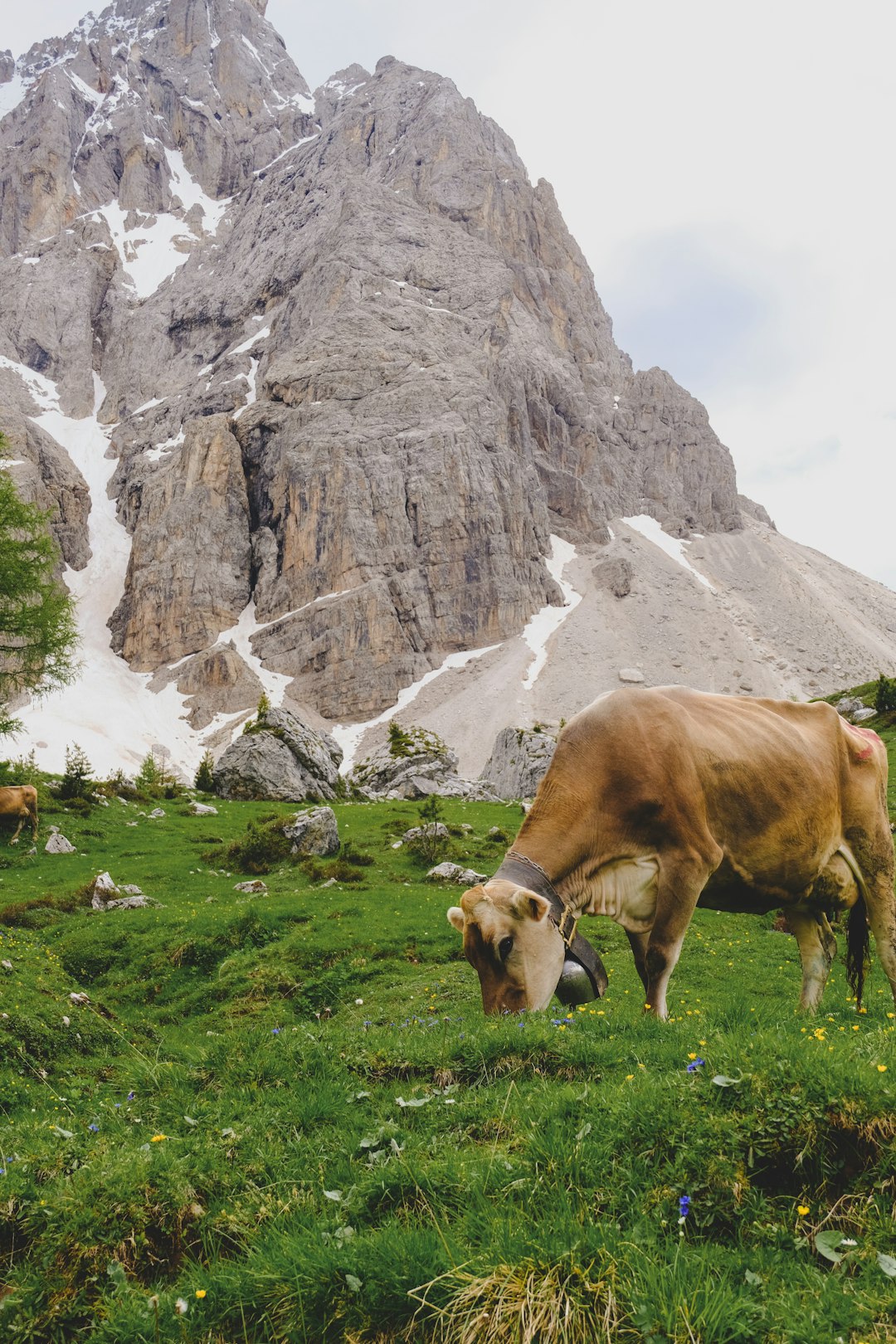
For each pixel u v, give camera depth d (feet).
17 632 134.62
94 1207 17.42
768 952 71.41
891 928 33.09
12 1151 21.11
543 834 29.27
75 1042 44.19
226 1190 18.70
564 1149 17.49
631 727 29.86
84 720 606.55
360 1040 28.12
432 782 199.31
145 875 107.55
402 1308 14.28
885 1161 15.66
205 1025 64.23
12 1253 17.31
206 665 655.76
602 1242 14.57
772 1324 12.76
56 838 119.24
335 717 631.97
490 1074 24.04
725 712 31.42
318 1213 17.49
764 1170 16.12
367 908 87.97
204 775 179.42
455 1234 15.70
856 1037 21.24
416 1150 18.75
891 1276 13.28
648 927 30.07
